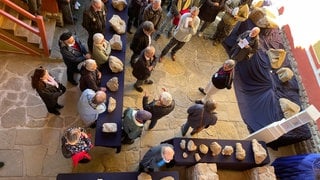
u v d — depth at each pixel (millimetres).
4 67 7008
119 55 6816
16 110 6570
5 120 6414
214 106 5996
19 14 7094
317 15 8172
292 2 9234
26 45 7055
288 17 9305
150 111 6039
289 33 9180
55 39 7742
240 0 8070
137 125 5523
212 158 6238
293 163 6645
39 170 6074
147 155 5695
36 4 7090
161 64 8148
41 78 5488
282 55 8305
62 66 7359
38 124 6523
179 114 7492
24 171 6008
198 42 8938
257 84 8156
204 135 7344
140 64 6480
